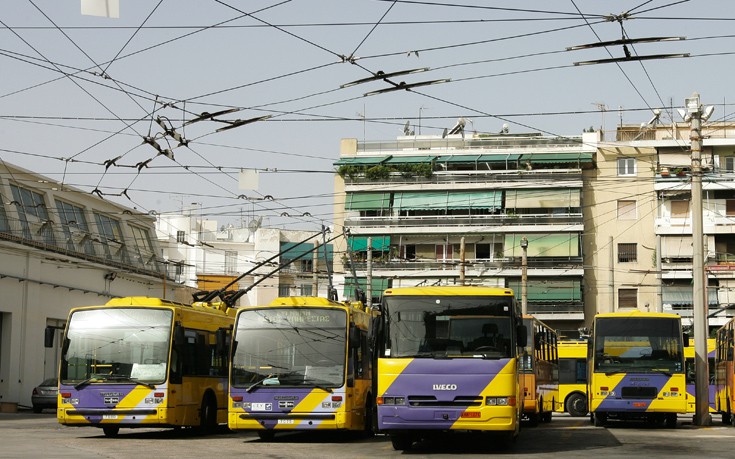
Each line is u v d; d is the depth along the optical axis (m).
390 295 21.25
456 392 20.47
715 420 41.84
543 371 36.06
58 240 48.59
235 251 90.50
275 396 24.34
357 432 27.66
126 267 55.19
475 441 24.50
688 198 68.62
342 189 75.00
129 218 57.78
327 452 20.91
